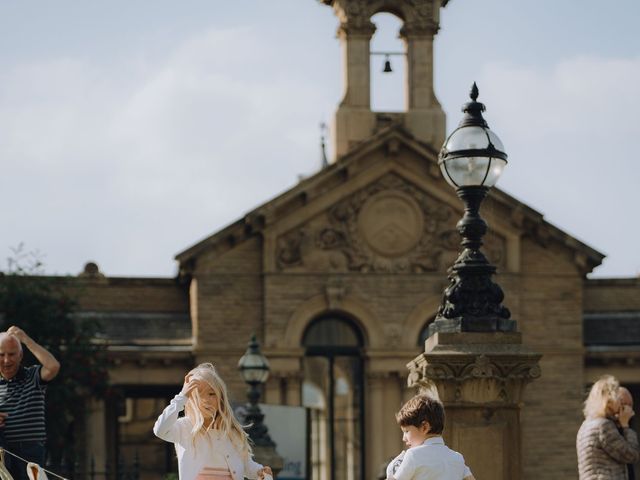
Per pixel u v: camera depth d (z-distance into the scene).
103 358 41.56
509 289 43.66
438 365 15.74
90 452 41.22
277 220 43.25
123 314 44.50
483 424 15.77
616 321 45.28
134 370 42.97
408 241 43.50
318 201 43.38
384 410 42.91
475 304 16.09
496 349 15.82
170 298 45.09
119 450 44.22
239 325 43.09
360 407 43.34
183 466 11.36
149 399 45.16
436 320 16.25
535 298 43.88
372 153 43.41
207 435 11.36
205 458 11.35
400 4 44.53
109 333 43.56
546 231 43.75
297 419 32.28
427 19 44.41
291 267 43.25
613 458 14.60
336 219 43.41
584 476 14.71
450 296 16.17
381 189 43.53
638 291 45.97
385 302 43.25
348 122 44.12
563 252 44.06
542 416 43.47
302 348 42.94
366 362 43.12
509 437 15.80
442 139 44.09
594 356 44.06
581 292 44.00
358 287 43.25
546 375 43.66
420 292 43.34
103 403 41.56
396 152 43.31
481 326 15.98
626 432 14.76
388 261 43.41
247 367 29.25
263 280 43.16
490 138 16.66
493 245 43.88
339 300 43.09
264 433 28.84
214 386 11.41
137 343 43.12
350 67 44.31
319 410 43.31
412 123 44.12
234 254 43.34
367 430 42.97
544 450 43.31
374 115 44.22
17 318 40.66
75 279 42.84
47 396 39.41
